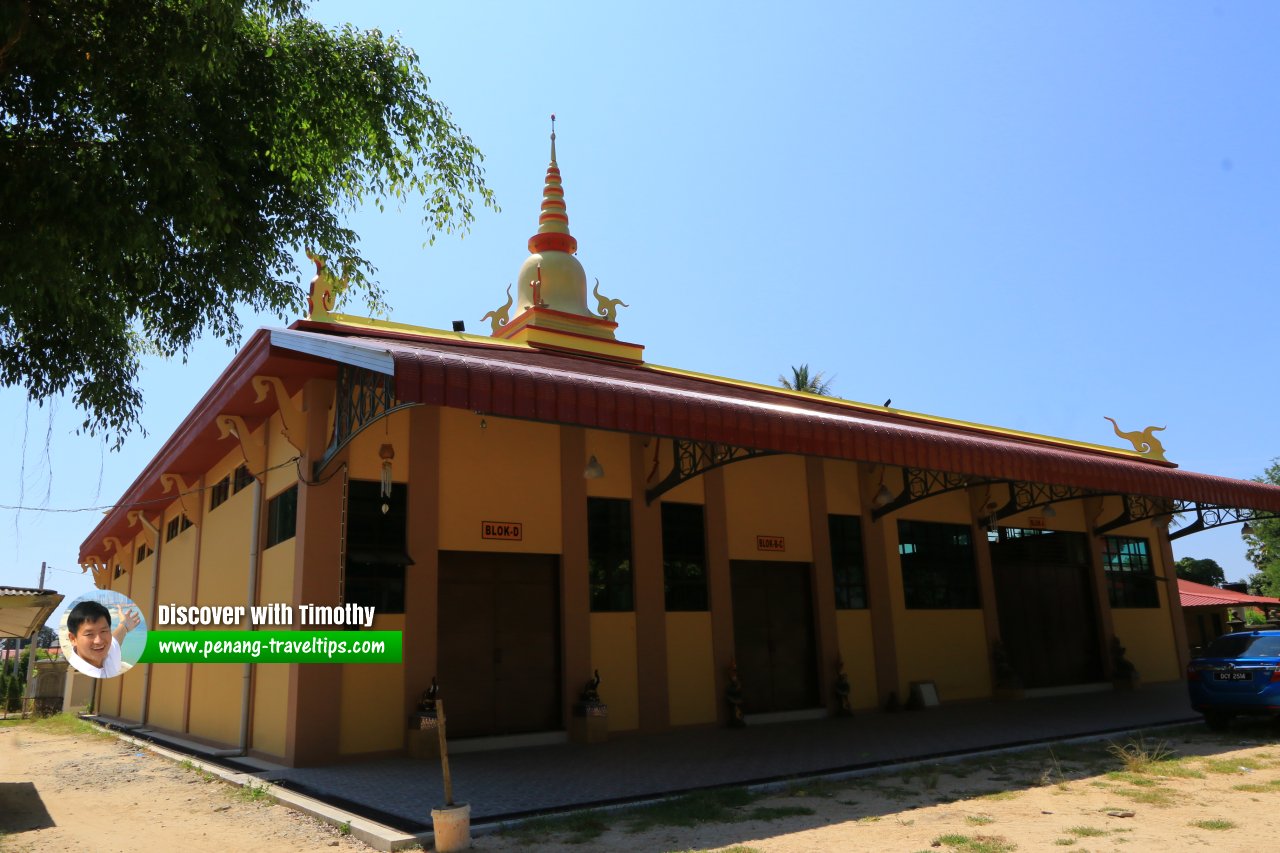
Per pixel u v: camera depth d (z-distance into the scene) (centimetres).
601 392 953
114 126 813
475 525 1311
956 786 884
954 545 1958
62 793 1053
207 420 1446
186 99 845
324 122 987
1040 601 2102
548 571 1397
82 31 760
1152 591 2378
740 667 1570
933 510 1936
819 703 1645
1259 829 677
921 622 1831
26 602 1805
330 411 1215
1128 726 1334
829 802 817
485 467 1341
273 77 938
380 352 841
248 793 941
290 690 1138
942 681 1820
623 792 882
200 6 776
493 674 1302
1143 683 2231
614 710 1382
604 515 1468
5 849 741
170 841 754
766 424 1095
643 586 1460
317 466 1188
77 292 856
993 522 1998
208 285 960
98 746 1631
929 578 1886
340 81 981
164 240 898
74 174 766
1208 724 1293
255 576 1339
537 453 1402
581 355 1627
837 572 1745
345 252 1100
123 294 931
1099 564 2233
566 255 1972
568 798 854
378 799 867
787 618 1661
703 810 783
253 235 964
